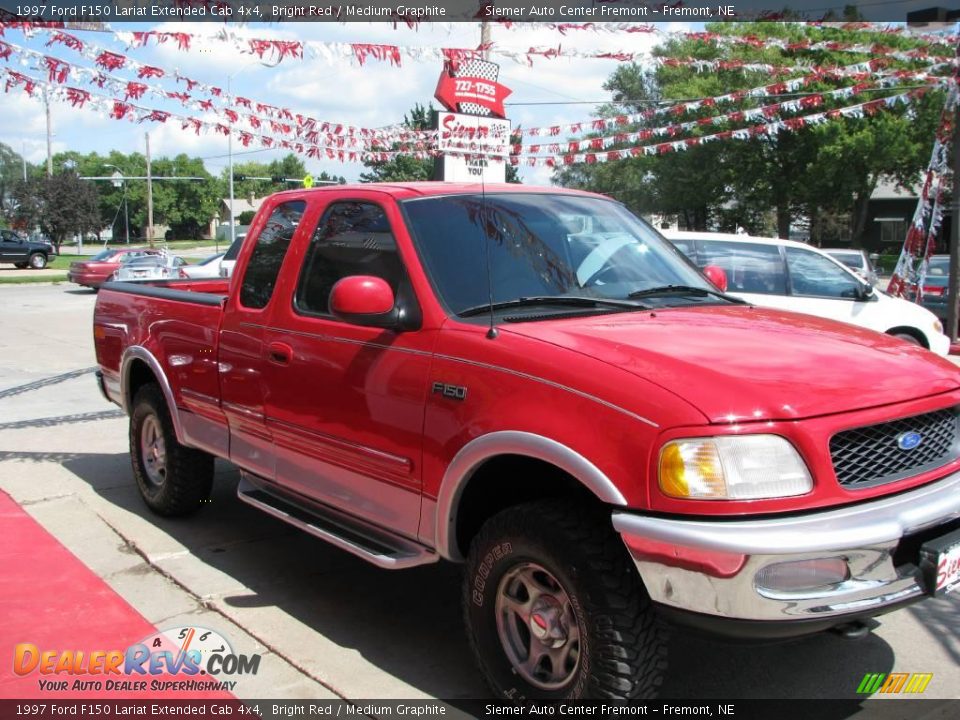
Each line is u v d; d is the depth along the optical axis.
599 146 12.17
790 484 2.77
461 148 9.51
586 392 2.99
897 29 11.62
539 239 4.08
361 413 3.81
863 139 38.12
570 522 3.00
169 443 5.50
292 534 5.52
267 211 4.80
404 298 3.73
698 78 38.09
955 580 3.02
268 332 4.41
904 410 3.03
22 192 60.62
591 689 2.94
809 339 3.46
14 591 4.57
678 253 4.67
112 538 5.45
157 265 26.92
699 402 2.81
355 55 7.64
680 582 2.74
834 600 2.75
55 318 19.67
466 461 3.28
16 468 7.07
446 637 4.11
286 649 3.95
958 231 14.25
